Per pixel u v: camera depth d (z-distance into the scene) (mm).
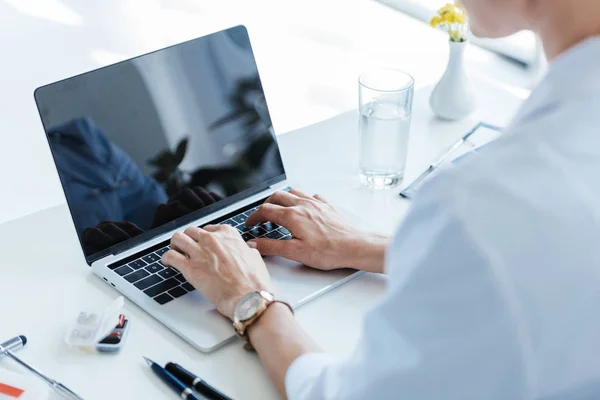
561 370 594
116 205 1111
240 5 3572
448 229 592
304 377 824
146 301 1013
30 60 3203
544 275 571
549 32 656
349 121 1534
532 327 574
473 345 586
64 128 1069
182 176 1178
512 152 604
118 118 1117
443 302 594
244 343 956
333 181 1321
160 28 3418
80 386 887
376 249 1066
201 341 943
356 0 3250
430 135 1463
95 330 952
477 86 1658
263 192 1270
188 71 1191
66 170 1071
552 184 583
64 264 1110
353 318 1006
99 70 1103
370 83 1312
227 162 1229
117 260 1093
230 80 1236
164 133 1160
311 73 2867
